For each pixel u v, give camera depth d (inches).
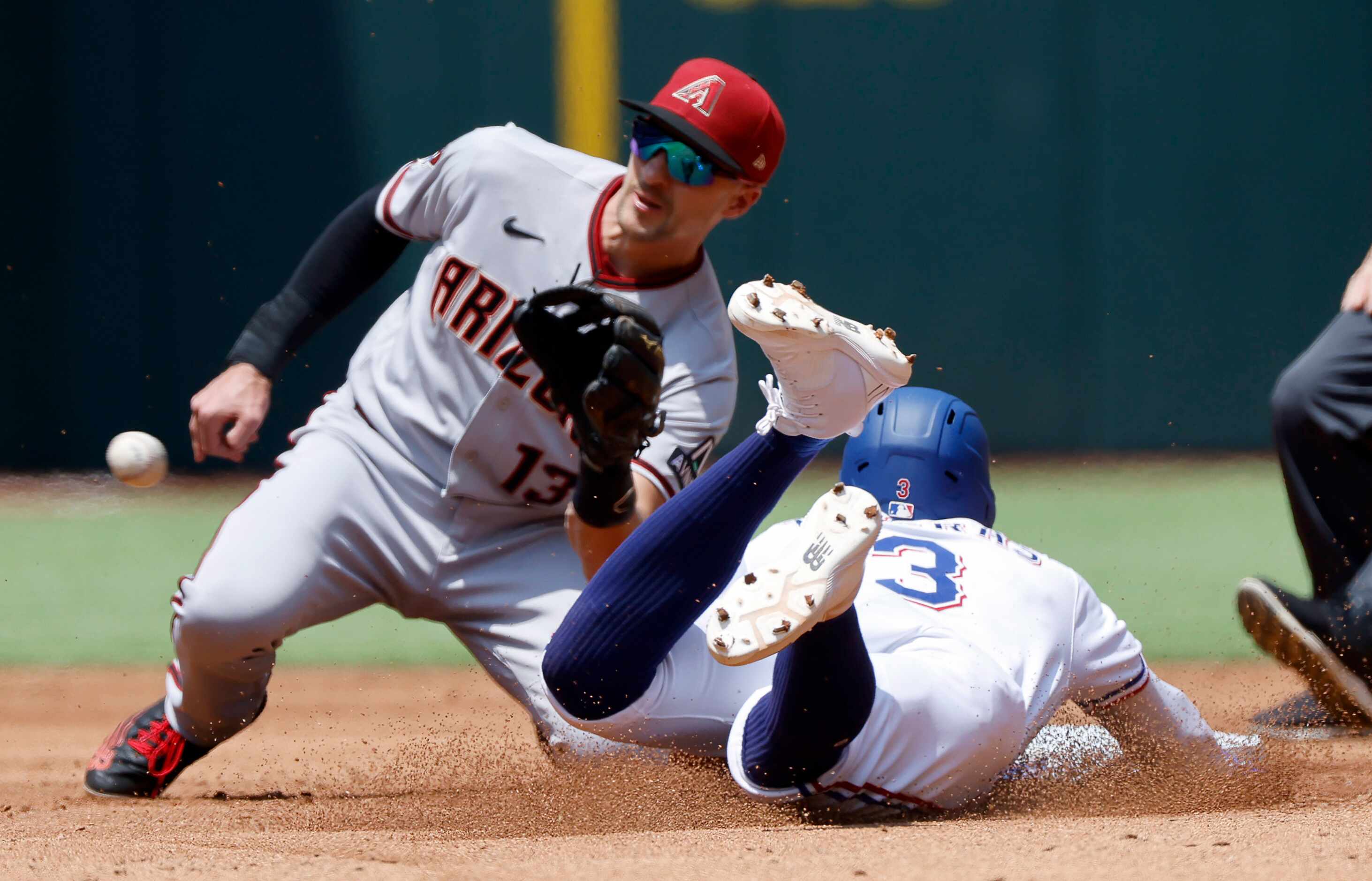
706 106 426.6
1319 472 604.4
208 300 1642.5
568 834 376.2
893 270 1711.4
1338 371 593.6
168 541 1270.9
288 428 1643.7
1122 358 1716.3
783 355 343.9
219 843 350.0
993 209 1706.4
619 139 1679.4
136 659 860.6
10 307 1632.6
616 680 370.3
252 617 455.2
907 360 353.7
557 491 479.5
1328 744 542.6
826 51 1692.9
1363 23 1690.5
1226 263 1711.4
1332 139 1701.5
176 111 1626.5
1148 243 1707.7
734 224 1702.8
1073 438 1721.2
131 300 1640.0
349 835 374.3
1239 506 1405.0
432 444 479.2
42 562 1172.5
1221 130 1697.8
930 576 408.2
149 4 1615.4
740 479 360.8
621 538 401.7
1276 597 551.5
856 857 309.7
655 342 361.4
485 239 465.7
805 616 326.3
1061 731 490.3
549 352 371.6
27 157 1624.0
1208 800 415.5
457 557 482.9
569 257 454.6
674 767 425.7
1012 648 397.7
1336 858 299.9
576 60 1668.3
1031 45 1691.7
